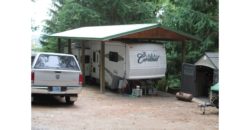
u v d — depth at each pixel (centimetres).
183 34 1738
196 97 1548
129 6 2766
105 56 1814
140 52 1650
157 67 1702
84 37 1756
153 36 1675
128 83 1683
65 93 1210
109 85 1777
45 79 1176
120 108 1287
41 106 1235
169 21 1991
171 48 2042
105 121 1034
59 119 1021
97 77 1902
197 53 1948
